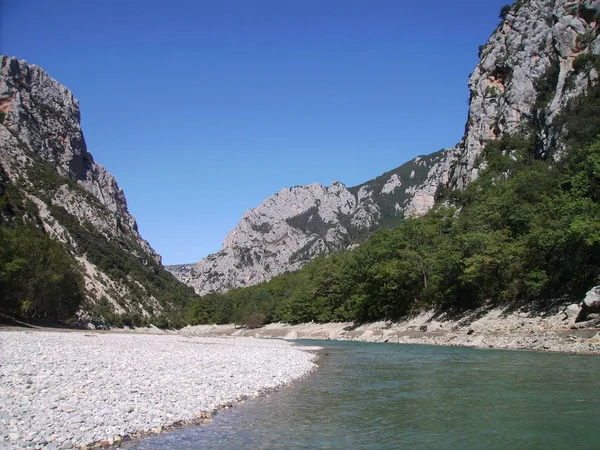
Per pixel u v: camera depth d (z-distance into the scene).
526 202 63.12
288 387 22.48
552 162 83.06
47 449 11.04
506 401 17.88
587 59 91.88
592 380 22.03
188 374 22.97
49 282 96.69
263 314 136.75
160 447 12.17
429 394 20.06
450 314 64.50
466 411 16.48
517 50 118.81
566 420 14.88
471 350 41.34
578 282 46.06
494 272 57.41
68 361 24.48
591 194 52.34
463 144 137.88
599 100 81.88
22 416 13.16
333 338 81.50
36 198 198.62
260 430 14.17
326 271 110.38
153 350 36.50
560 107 93.00
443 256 65.19
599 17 96.31
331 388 22.11
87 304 149.75
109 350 33.81
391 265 75.62
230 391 19.91
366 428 14.45
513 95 112.31
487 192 84.81
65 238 190.12
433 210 112.12
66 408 14.38
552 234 46.53
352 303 88.81
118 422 13.71
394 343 58.78
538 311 47.91
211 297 187.62
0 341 35.56
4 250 79.12
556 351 35.88
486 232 64.44
